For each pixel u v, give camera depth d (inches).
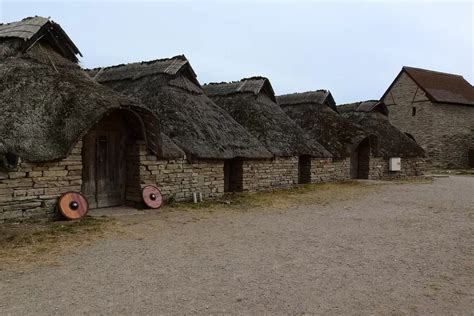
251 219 410.9
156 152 442.9
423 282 228.8
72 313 178.9
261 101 765.3
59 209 354.3
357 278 233.6
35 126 345.1
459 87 1456.7
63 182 362.6
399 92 1451.8
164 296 200.5
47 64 410.9
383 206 514.6
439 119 1355.8
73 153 369.1
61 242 293.7
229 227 368.5
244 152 566.3
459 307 194.9
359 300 201.5
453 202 552.4
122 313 180.2
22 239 292.4
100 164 426.0
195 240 315.6
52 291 203.6
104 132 429.4
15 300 191.6
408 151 979.9
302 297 203.5
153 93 562.6
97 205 423.2
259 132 667.4
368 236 342.0
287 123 747.4
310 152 721.0
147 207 431.5
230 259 266.2
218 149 524.4
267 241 318.3
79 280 220.1
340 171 818.2
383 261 268.2
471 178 1027.3
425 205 524.1
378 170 920.9
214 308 187.9
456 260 272.8
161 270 240.2
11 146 322.3
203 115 568.1
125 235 322.3
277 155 639.8
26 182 336.8
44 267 240.1
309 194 612.7
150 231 339.9
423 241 325.7
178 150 472.1
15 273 228.5
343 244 313.1
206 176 511.8
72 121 354.6
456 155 1370.6
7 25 443.2
